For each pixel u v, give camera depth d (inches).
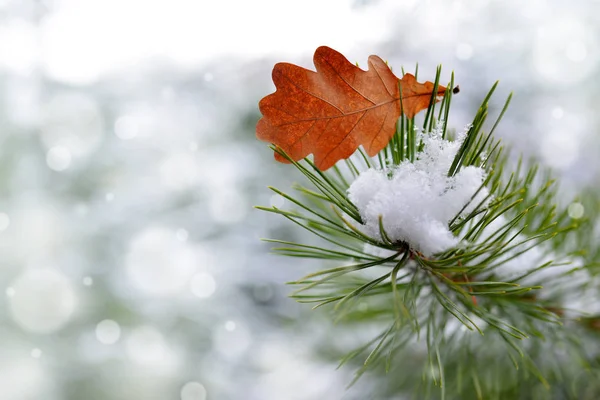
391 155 22.4
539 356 27.0
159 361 66.1
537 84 72.2
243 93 87.0
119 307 71.6
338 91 21.5
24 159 81.7
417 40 74.1
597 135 67.9
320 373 45.6
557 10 72.4
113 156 82.8
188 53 86.4
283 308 71.1
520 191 21.6
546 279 24.8
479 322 26.1
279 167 81.4
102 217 78.6
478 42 74.0
